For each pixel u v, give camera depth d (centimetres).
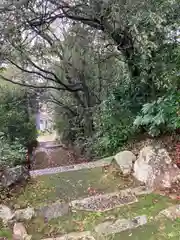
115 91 526
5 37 388
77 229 218
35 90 880
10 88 851
